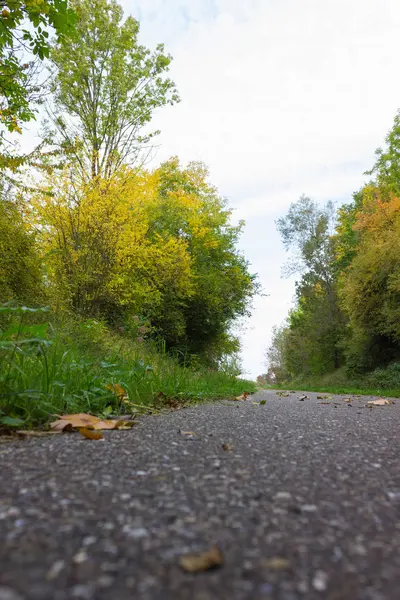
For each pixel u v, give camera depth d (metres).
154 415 3.44
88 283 10.16
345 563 0.76
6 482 1.24
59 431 2.24
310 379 33.22
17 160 8.12
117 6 14.70
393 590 0.67
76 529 0.89
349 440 2.35
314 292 33.34
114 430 2.42
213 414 3.76
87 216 10.09
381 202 20.70
